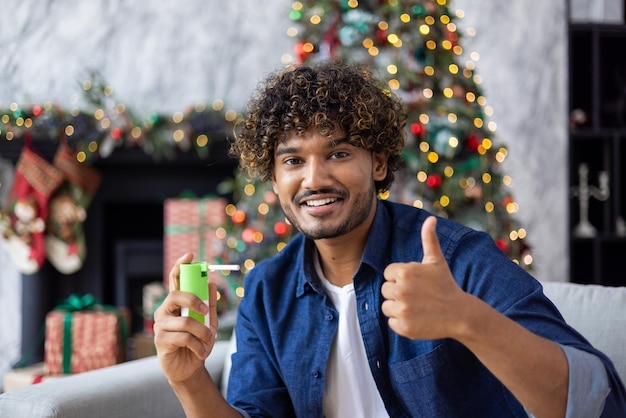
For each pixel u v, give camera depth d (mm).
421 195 2521
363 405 1146
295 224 1100
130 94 3244
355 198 1062
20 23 3217
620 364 1274
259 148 1122
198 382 1074
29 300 3088
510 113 3398
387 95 1176
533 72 3400
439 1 2537
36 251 2916
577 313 1347
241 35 3279
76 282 3213
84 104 3193
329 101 1053
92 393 1329
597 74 3314
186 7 3266
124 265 3316
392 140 1145
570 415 815
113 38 3242
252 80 3271
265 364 1241
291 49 3277
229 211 2980
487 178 2545
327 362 1156
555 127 3414
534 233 3402
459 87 2588
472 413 1075
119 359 2324
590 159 3479
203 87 3266
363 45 2510
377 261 1125
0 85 3207
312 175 1046
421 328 812
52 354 2279
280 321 1212
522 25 3393
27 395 1287
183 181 3279
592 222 3502
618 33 3340
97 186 3053
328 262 1167
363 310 1124
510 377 815
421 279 817
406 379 1080
